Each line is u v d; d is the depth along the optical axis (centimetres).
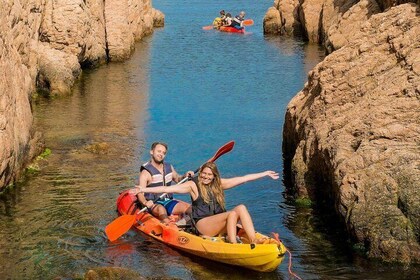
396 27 1276
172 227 1030
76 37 2258
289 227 1091
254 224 1104
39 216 1117
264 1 5628
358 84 1236
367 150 1052
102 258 974
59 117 1798
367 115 1141
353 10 2638
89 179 1300
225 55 2981
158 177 1109
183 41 3403
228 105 2000
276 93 2183
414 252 952
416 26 1244
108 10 2733
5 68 1227
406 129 1075
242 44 3347
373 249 970
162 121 1789
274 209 1170
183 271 938
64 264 952
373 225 982
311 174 1209
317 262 966
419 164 998
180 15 4597
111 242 1030
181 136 1645
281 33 3750
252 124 1778
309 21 3431
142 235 1059
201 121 1802
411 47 1212
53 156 1438
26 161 1343
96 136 1616
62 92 2070
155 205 1095
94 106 1941
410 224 961
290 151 1453
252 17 4569
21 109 1330
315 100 1277
